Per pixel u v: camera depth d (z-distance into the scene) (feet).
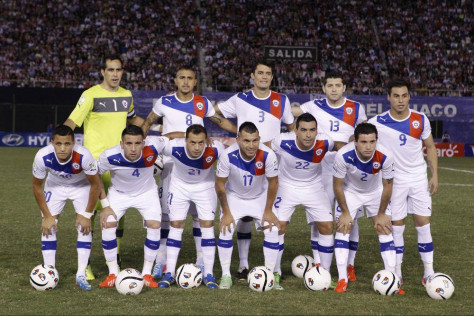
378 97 97.25
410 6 125.80
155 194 21.58
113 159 20.35
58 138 19.27
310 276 20.36
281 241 22.04
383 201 20.70
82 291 19.90
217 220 36.29
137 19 118.32
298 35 120.37
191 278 20.29
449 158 94.32
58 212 21.38
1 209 39.29
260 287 19.99
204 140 19.93
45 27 114.42
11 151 89.81
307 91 105.29
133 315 17.07
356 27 122.01
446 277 19.45
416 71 115.03
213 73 110.22
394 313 17.48
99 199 21.89
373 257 26.50
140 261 25.57
